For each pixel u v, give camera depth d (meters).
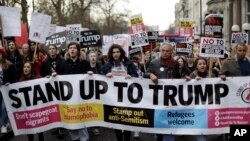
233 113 8.38
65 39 15.91
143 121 8.55
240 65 8.88
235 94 8.34
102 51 18.91
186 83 8.37
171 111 8.45
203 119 8.39
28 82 8.75
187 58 14.99
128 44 17.92
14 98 8.77
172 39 26.64
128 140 8.84
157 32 19.47
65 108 8.74
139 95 8.54
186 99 8.40
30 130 8.81
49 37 16.02
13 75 10.43
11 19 12.61
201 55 9.81
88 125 8.74
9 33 12.60
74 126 8.72
